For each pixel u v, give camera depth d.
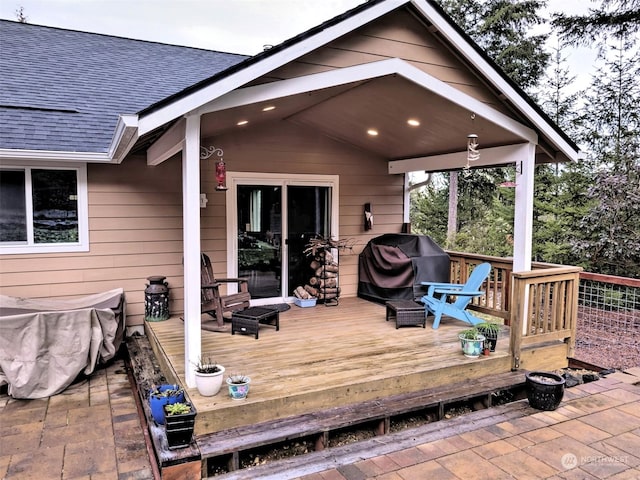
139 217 5.62
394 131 5.73
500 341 4.77
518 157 4.99
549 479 2.75
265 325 5.33
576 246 8.72
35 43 7.32
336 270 6.63
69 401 4.09
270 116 5.58
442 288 5.43
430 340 4.71
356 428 3.53
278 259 6.55
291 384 3.50
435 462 2.94
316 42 3.52
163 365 4.23
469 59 4.19
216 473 2.91
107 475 2.92
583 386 4.25
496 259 5.56
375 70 3.88
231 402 3.16
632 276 8.45
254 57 3.30
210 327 5.14
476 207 13.74
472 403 3.98
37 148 4.80
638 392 4.11
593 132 10.51
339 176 6.85
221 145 6.00
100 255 5.46
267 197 6.39
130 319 5.67
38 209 5.16
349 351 4.32
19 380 4.04
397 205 7.38
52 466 3.02
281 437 3.01
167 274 5.82
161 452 2.77
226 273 6.15
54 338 4.26
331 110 5.39
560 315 4.66
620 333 6.44
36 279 5.18
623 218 8.38
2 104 5.39
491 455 3.03
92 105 5.89
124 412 3.86
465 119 4.76
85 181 5.32
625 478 2.76
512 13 12.21
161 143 4.49
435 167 6.33
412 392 3.75
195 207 3.39
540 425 3.46
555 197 9.80
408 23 4.01
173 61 7.82
